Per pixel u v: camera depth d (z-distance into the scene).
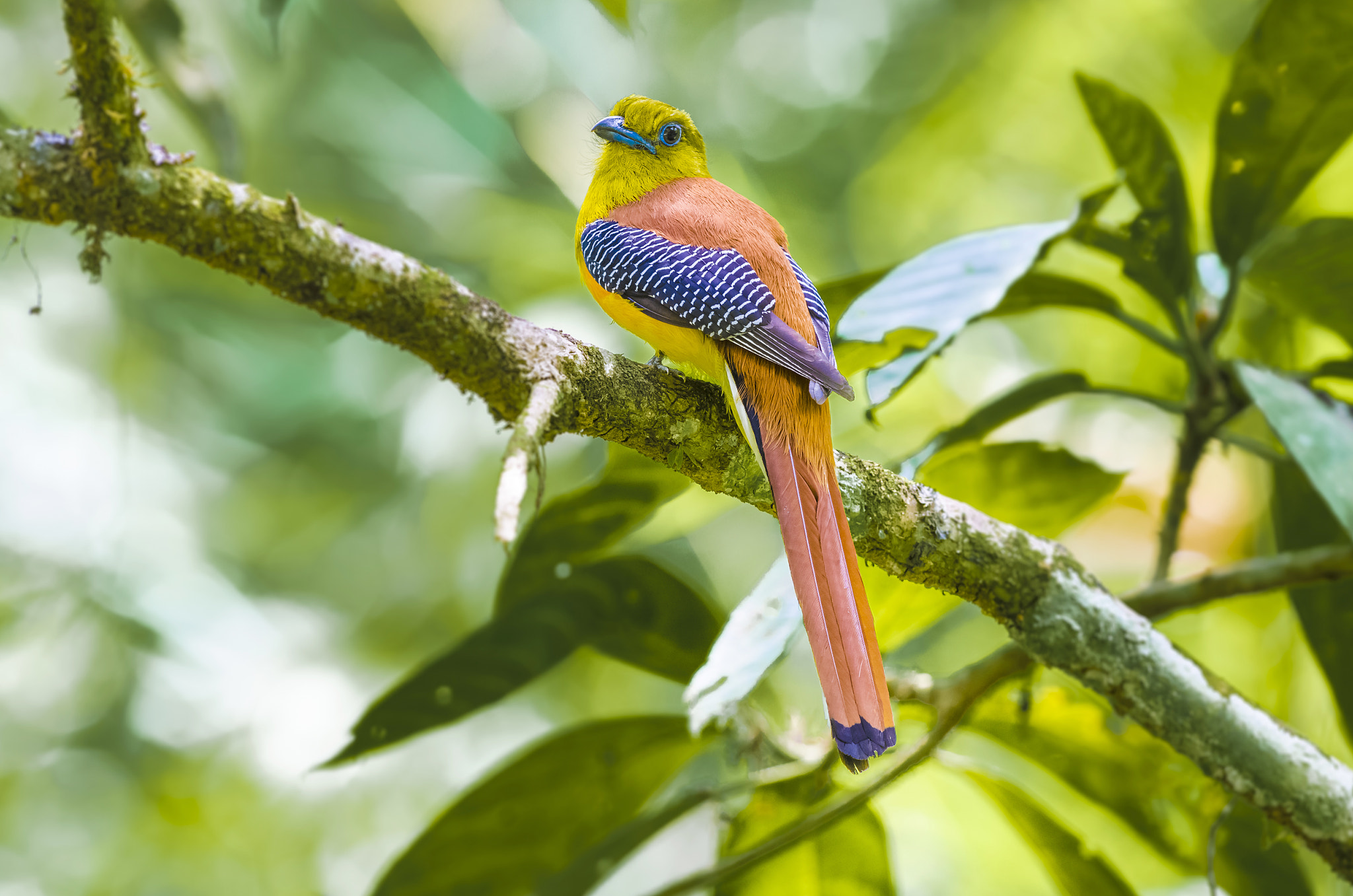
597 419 5.64
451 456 13.14
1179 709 5.83
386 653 13.65
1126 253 6.87
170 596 13.22
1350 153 11.13
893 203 14.84
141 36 7.29
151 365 14.30
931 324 5.89
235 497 14.55
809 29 16.56
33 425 13.01
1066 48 13.89
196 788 12.71
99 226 4.79
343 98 14.23
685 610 7.27
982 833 10.82
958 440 7.01
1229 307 7.04
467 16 12.61
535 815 7.25
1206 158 12.40
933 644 11.74
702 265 6.53
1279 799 5.78
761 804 7.14
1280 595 9.58
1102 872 7.14
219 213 4.82
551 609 7.19
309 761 12.78
